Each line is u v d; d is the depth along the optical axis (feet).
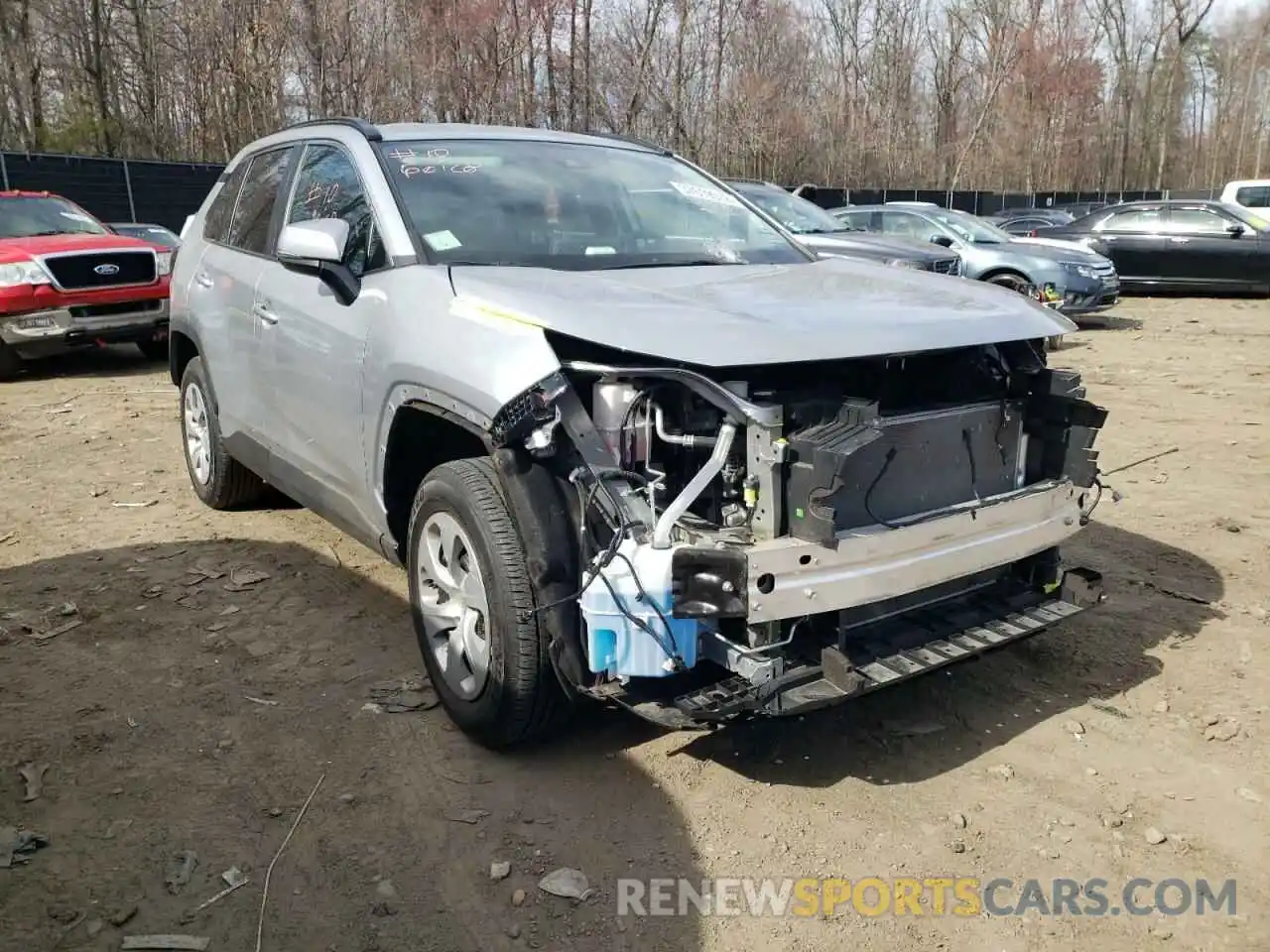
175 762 11.10
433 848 9.74
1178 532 18.26
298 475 14.76
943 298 11.48
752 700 9.30
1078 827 10.13
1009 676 13.07
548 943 8.60
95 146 93.35
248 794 10.54
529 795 10.52
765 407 9.31
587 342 10.14
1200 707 12.33
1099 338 43.42
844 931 8.77
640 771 10.94
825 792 10.62
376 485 12.42
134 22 95.86
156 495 20.51
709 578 9.05
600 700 9.96
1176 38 181.47
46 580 16.03
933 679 13.00
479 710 10.93
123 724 11.84
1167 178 197.77
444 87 72.02
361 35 71.20
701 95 90.02
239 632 14.21
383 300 11.97
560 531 9.85
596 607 9.35
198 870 9.43
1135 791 10.70
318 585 15.84
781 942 8.64
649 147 16.19
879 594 9.83
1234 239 56.08
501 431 9.78
